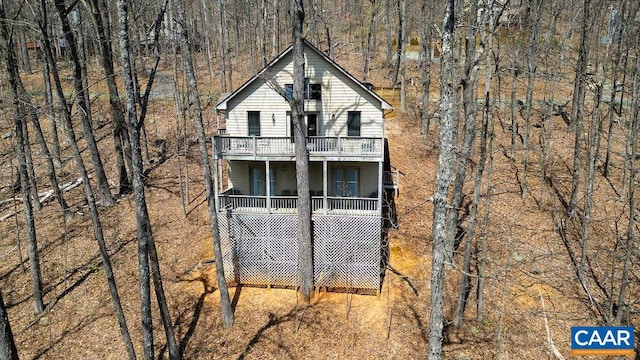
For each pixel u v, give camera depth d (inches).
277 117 739.4
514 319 591.2
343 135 737.0
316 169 770.8
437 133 1168.8
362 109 725.3
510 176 930.7
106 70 836.0
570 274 661.9
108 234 754.8
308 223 647.8
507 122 1125.1
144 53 1760.6
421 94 1346.0
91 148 800.3
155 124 1151.6
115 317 598.9
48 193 874.8
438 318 423.8
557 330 572.4
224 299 596.7
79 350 550.9
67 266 681.0
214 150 679.1
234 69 1697.8
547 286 643.5
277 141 684.7
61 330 578.6
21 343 558.9
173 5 960.9
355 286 679.7
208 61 1630.2
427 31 1119.6
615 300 602.2
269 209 686.5
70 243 730.8
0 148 951.6
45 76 776.9
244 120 747.4
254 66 1614.2
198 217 810.8
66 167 985.5
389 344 571.5
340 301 653.3
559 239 735.7
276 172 777.6
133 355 490.3
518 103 1194.0
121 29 422.6
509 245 721.0
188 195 855.7
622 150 964.0
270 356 558.9
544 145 1016.9
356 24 2034.9
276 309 640.4
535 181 904.9
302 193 637.9
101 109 1253.1
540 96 1221.7
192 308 629.9
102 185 822.5
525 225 775.1
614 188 849.5
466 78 566.9
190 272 691.4
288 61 717.9
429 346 432.1
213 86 1489.9
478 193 559.2
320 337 586.2
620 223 750.5
